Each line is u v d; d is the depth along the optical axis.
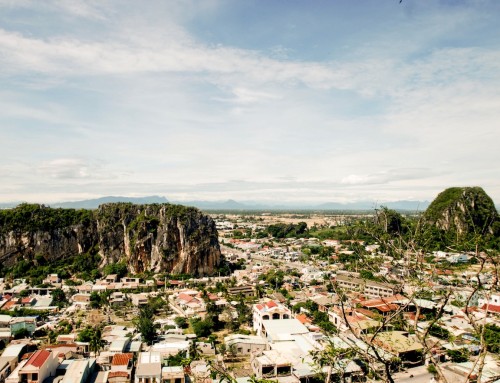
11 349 69.31
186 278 160.88
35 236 175.12
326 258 174.25
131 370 65.25
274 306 92.12
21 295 128.25
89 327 91.62
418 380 59.97
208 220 183.62
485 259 17.30
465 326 69.06
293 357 66.62
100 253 179.50
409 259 19.62
